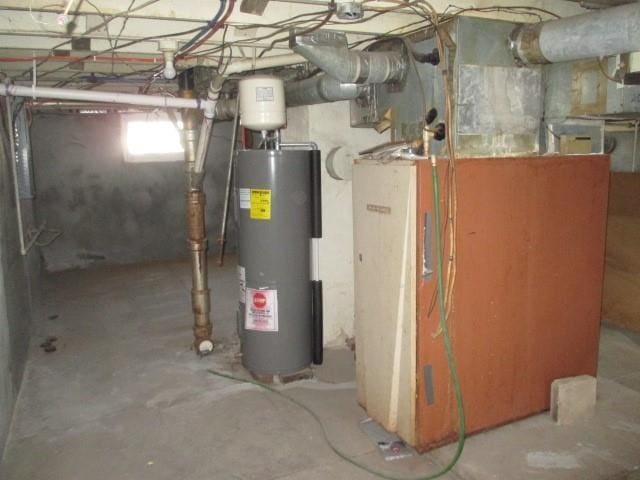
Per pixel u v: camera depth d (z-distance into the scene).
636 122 3.47
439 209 2.04
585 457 2.17
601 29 1.82
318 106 3.12
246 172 2.77
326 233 3.27
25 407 2.75
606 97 2.29
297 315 2.92
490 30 2.13
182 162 6.52
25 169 4.63
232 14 1.99
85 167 6.10
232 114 3.43
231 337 3.73
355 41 2.60
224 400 2.77
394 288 2.17
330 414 2.59
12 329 2.88
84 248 6.21
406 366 2.18
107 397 2.85
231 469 2.17
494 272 2.25
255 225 2.80
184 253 6.71
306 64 2.98
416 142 2.20
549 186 2.32
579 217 2.44
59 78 3.64
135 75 3.56
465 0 2.04
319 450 2.29
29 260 4.24
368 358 2.43
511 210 2.24
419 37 2.25
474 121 2.15
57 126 5.91
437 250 2.07
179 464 2.21
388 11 1.97
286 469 2.15
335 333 3.42
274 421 2.54
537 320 2.41
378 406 2.40
